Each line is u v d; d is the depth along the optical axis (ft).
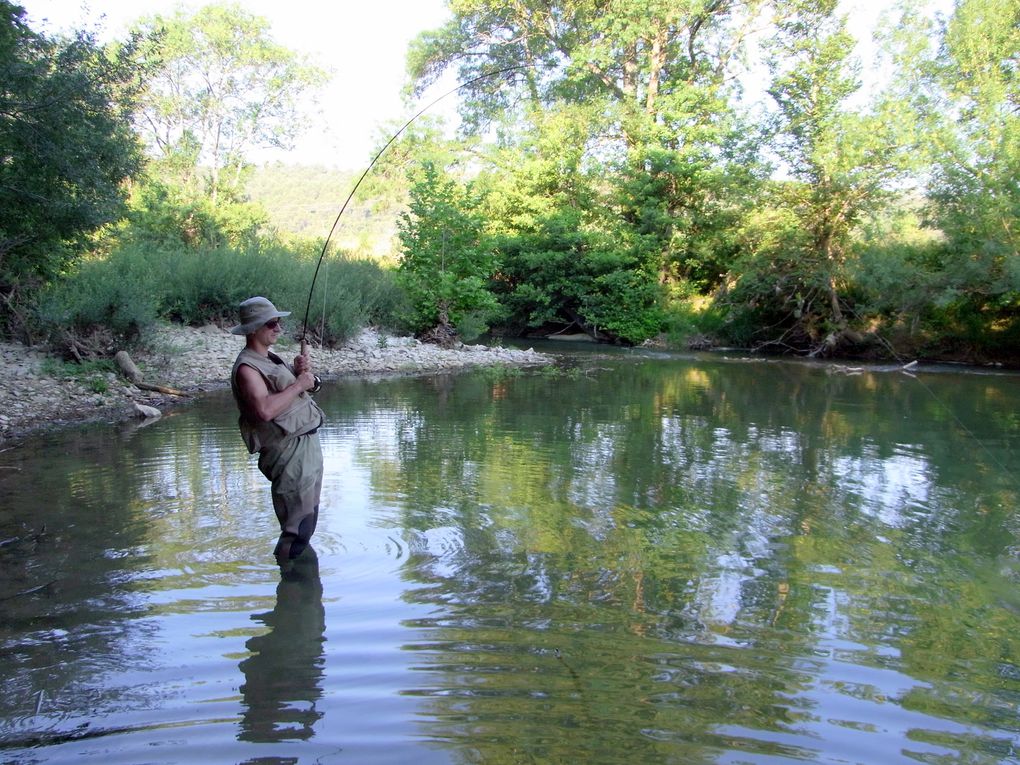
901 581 14.79
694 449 26.55
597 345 82.69
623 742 9.11
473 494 20.11
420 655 11.24
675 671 10.94
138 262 54.24
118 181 38.63
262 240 79.05
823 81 76.69
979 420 34.40
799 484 21.97
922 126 67.00
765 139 78.89
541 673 10.78
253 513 18.08
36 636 11.78
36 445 26.25
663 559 15.65
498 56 107.14
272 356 15.60
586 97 100.32
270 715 9.59
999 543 17.15
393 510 18.57
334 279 63.62
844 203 74.02
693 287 89.66
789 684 10.67
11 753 8.75
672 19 90.12
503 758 8.73
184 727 9.29
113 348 42.27
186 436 27.81
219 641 11.64
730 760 8.80
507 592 13.74
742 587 14.26
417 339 67.46
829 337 72.59
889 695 10.44
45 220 36.40
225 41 124.67
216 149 131.44
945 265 68.08
